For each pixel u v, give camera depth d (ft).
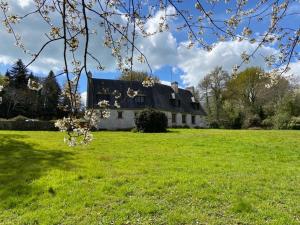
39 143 66.80
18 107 160.35
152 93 167.22
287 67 15.71
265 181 35.45
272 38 14.99
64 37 9.91
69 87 10.59
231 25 14.89
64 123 11.80
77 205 28.12
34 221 25.29
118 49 13.25
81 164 44.34
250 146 62.03
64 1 9.99
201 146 63.10
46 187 32.86
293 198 29.76
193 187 32.35
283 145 63.00
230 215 25.93
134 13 12.26
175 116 175.11
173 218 25.31
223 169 41.34
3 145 63.67
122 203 28.60
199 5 12.97
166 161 46.91
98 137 80.64
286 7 13.92
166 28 15.89
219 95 205.77
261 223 24.41
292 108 160.15
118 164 44.47
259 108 179.73
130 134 92.84
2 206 28.32
